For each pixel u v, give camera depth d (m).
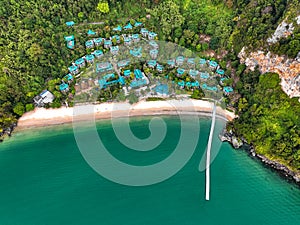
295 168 81.31
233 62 102.12
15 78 98.25
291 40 85.94
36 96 100.25
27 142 93.25
